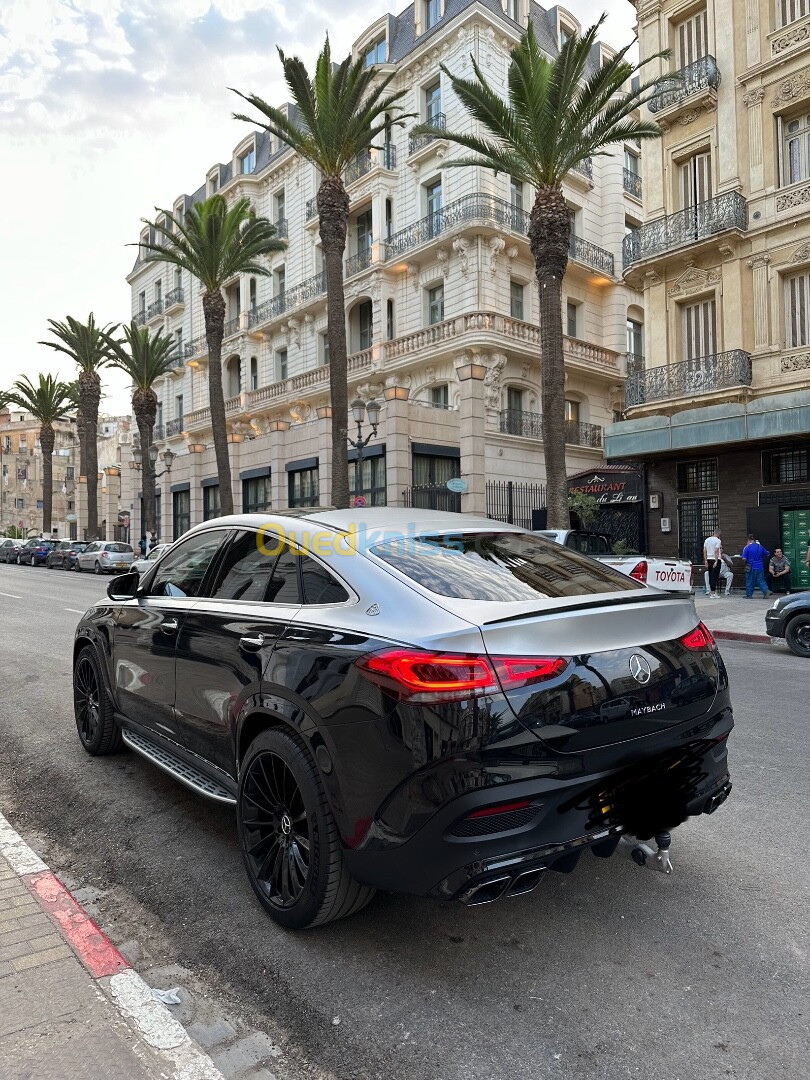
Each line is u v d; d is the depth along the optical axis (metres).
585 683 2.33
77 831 3.66
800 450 16.97
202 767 3.32
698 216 18.17
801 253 16.61
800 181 16.53
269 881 2.78
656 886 3.03
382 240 28.09
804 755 4.91
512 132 15.37
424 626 2.35
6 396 46.41
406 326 27.70
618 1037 2.08
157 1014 2.15
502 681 2.20
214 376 24.81
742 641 11.12
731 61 17.89
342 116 18.36
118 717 4.32
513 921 2.76
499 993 2.30
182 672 3.43
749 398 17.36
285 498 27.91
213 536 3.71
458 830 2.14
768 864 3.24
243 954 2.55
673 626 2.77
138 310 49.41
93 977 2.32
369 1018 2.19
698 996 2.28
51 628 11.17
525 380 25.91
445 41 25.75
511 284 26.20
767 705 6.50
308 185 32.97
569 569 3.12
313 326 32.91
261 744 2.74
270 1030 2.15
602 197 29.89
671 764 2.54
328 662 2.49
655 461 19.83
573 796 2.28
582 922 2.74
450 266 25.69
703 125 18.55
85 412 39.47
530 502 24.97
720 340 18.08
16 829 3.72
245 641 2.93
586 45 14.21
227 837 3.54
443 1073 1.95
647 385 19.44
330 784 2.42
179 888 3.05
